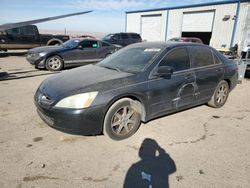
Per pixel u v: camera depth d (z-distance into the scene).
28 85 6.45
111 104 3.04
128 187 2.29
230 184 2.35
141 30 25.23
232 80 4.83
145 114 3.41
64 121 2.90
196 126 3.77
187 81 3.82
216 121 4.01
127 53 4.13
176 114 4.28
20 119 3.91
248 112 4.52
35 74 8.19
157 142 3.20
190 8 20.08
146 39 24.92
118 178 2.42
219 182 2.38
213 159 2.81
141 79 3.29
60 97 2.92
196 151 2.98
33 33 14.28
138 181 2.38
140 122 3.64
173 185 2.33
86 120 2.89
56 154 2.84
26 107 4.53
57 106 2.91
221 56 4.66
